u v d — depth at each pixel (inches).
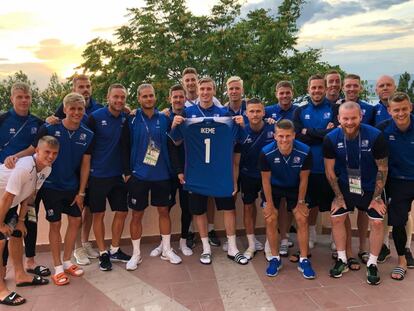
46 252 167.2
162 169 147.9
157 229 178.7
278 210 151.9
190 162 148.2
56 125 133.7
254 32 517.7
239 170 157.9
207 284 135.2
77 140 136.2
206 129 144.8
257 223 186.7
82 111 133.1
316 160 153.3
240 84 162.1
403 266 139.7
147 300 124.3
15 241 131.9
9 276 142.3
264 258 157.6
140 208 147.3
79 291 130.9
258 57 486.9
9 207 119.9
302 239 143.3
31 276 136.7
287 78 462.0
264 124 154.0
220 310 117.6
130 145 146.3
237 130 145.7
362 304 120.0
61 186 136.5
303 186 141.0
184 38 501.7
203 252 156.9
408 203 138.8
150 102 144.4
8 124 138.7
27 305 121.6
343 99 163.2
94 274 144.3
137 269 148.4
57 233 137.0
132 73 470.6
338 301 122.1
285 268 147.9
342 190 141.6
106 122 144.3
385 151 130.4
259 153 153.1
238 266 150.3
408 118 131.6
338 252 142.5
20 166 119.0
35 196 133.6
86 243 160.6
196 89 177.5
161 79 465.1
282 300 123.3
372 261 136.6
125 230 176.1
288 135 133.9
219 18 524.4
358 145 132.6
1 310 118.5
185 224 164.2
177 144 149.9
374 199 134.7
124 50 516.1
